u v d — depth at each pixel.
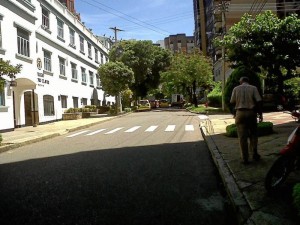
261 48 24.80
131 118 32.72
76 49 38.91
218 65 57.75
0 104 21.33
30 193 7.12
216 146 11.45
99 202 6.34
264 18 26.20
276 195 5.87
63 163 10.39
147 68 55.88
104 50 54.38
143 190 7.04
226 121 21.20
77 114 33.09
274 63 24.69
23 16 24.64
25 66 24.67
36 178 8.48
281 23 25.14
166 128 20.33
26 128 24.11
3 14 21.78
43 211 5.96
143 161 10.10
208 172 8.57
